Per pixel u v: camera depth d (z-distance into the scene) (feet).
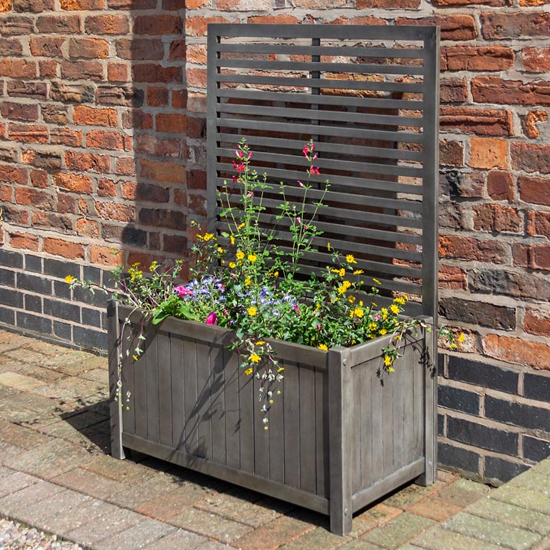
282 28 16.40
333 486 15.08
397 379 15.58
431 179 15.72
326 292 16.52
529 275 15.57
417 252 15.99
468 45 15.56
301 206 16.69
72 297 20.34
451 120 15.78
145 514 15.60
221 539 15.08
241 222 17.12
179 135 18.71
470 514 14.48
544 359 15.60
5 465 16.67
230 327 15.98
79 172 19.92
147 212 19.26
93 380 19.21
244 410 15.65
